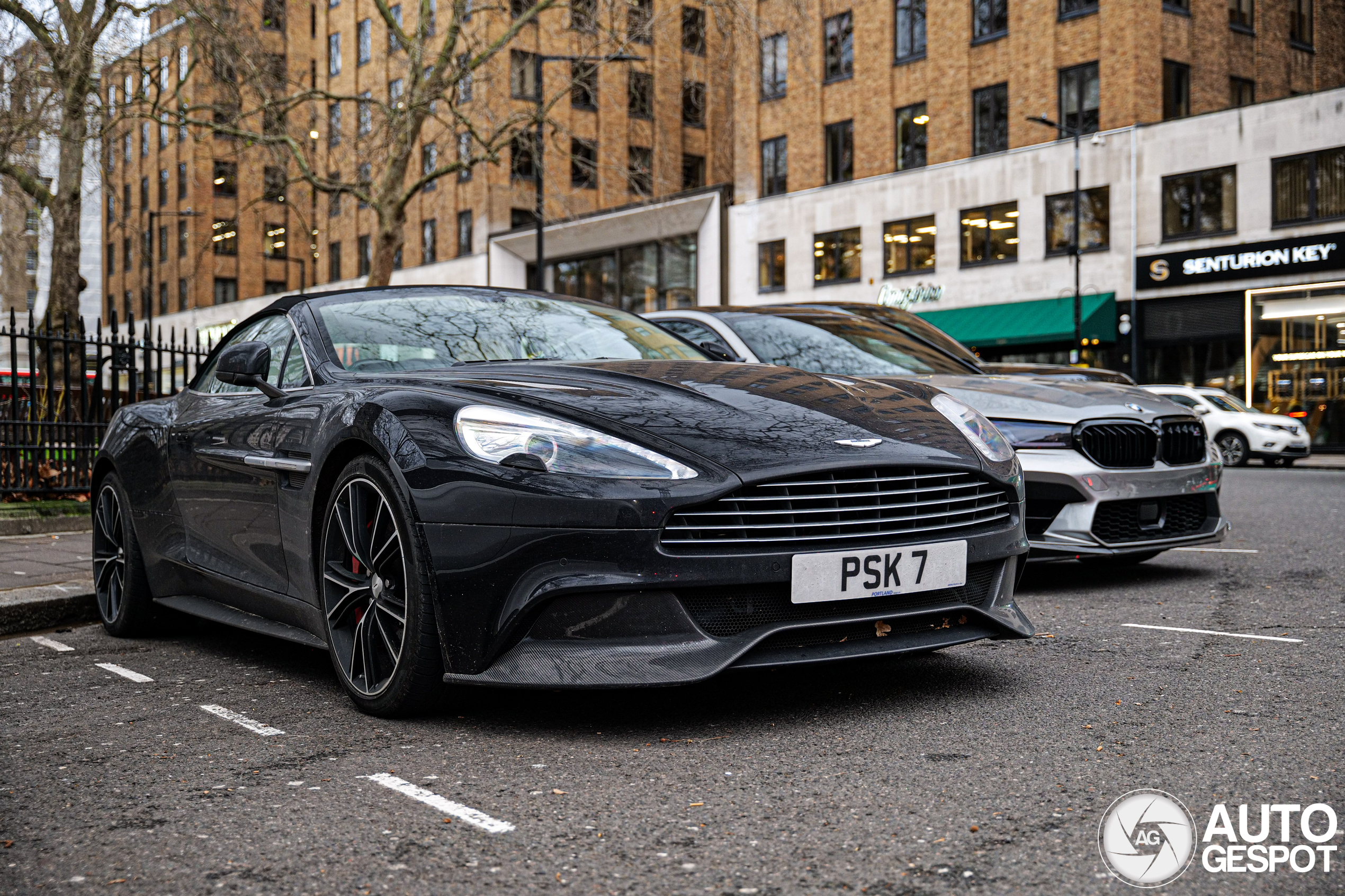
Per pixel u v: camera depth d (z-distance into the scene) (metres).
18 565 5.78
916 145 27.98
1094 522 5.21
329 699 3.40
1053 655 3.79
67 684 3.69
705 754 2.71
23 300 17.84
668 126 38.62
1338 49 27.86
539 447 2.87
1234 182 22.73
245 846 2.17
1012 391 5.52
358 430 3.17
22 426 7.60
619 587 2.76
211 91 15.91
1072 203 24.89
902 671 3.56
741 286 31.41
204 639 4.57
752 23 17.48
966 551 3.12
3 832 2.28
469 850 2.12
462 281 38.06
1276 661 3.60
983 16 26.70
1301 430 18.64
